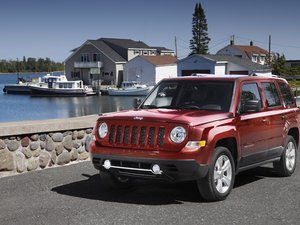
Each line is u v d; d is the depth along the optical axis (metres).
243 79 7.57
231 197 6.92
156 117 6.42
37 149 8.88
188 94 7.49
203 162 6.29
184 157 6.15
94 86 92.88
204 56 74.25
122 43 105.06
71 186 7.57
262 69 78.56
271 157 8.13
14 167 8.48
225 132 6.66
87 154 9.92
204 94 7.38
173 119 6.31
